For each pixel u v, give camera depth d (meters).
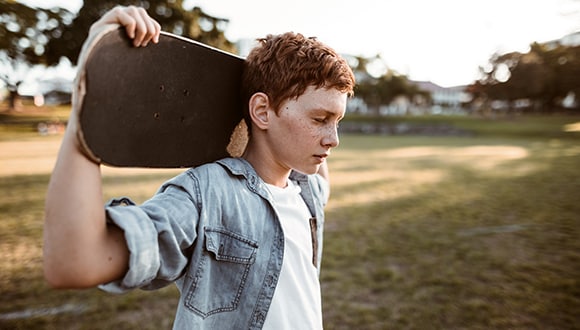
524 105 56.06
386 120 46.62
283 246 0.83
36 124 28.20
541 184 8.09
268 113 0.83
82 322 2.55
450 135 34.72
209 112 0.80
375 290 3.07
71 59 17.14
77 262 0.52
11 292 2.96
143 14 0.60
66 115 34.91
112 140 0.59
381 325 2.58
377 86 47.50
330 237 4.41
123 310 2.72
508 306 2.82
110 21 0.56
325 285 3.15
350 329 2.53
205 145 0.80
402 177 9.19
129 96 0.62
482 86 49.31
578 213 5.51
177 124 0.73
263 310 0.79
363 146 20.78
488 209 5.82
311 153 0.81
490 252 3.92
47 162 11.12
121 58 0.59
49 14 8.30
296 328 0.84
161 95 0.68
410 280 3.25
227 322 0.76
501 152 16.64
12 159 11.78
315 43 0.83
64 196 0.52
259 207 0.83
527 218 5.26
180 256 0.65
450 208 5.89
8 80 11.56
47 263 0.52
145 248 0.57
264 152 0.87
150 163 0.68
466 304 2.84
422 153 16.25
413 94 50.88
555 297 2.94
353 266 3.55
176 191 0.72
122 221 0.57
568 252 3.91
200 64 0.76
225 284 0.76
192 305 0.71
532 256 3.81
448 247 4.07
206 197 0.74
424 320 2.64
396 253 3.89
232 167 0.81
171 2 24.64
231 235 0.77
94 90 0.55
